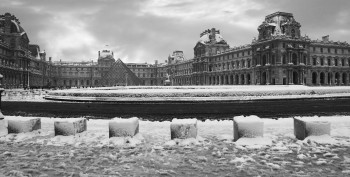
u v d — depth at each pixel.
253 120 14.91
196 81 177.88
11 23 149.75
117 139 15.16
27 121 16.98
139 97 37.62
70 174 10.19
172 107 31.73
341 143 14.48
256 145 14.23
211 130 18.70
